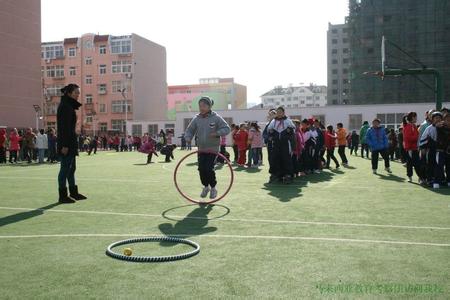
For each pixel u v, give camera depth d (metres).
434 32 62.84
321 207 7.80
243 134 19.14
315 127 15.22
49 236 5.62
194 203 8.32
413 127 12.08
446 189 10.40
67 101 8.53
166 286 3.75
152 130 65.62
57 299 3.49
